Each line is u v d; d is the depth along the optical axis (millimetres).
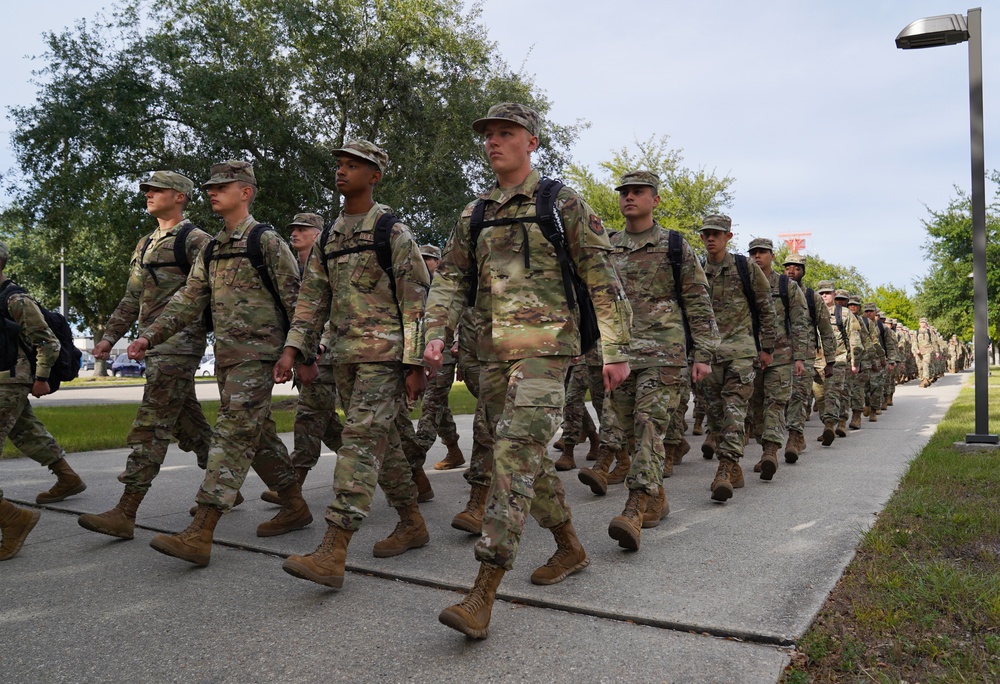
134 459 4461
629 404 5191
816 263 46438
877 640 2781
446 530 4668
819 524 4523
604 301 3250
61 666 2695
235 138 16609
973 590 3158
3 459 7750
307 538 4465
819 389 11008
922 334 21516
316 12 18125
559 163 21438
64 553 4172
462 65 19312
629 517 3992
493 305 3314
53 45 16906
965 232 29719
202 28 17844
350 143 4000
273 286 4297
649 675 2533
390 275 3842
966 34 7578
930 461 6547
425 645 2814
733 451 5418
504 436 3059
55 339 4957
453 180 18953
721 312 5848
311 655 2744
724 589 3342
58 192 17125
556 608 3195
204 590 3494
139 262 5129
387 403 3742
